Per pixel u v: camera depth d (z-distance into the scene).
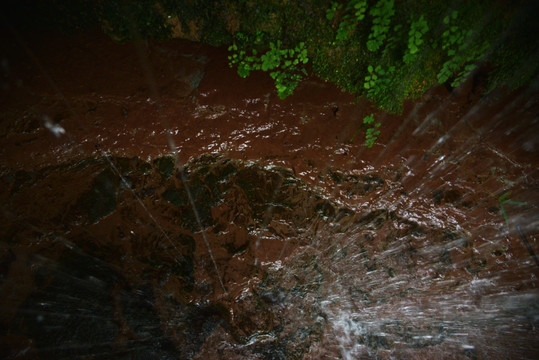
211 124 4.01
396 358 3.62
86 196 3.69
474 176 4.19
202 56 4.16
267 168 4.03
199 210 3.82
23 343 3.25
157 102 3.95
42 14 3.80
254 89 4.14
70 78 3.81
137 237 3.70
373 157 4.13
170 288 3.60
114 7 3.78
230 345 3.51
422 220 4.09
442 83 4.23
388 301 3.85
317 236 3.93
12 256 3.45
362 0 3.36
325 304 3.78
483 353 3.65
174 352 3.43
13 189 3.56
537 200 4.17
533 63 3.99
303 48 4.08
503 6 3.47
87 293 3.49
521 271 4.00
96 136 3.78
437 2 3.39
